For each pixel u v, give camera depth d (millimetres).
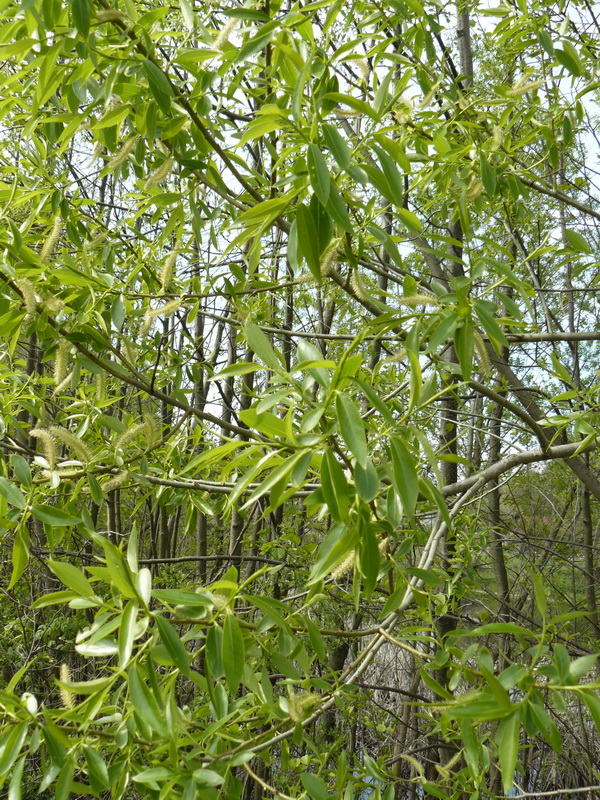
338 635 1553
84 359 1948
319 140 1194
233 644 1126
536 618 5445
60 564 1163
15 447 2039
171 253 2137
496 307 1264
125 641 1023
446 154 1914
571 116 2318
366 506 1004
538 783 5746
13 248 1689
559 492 6840
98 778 1107
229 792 1330
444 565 3178
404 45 2496
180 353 3098
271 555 4445
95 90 1878
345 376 959
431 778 4715
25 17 1408
